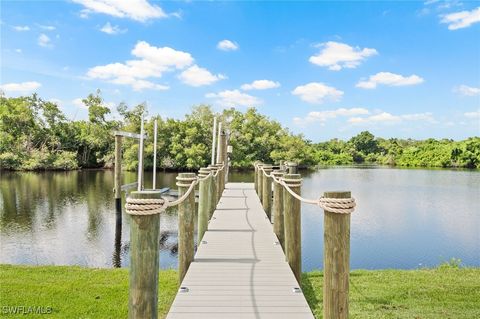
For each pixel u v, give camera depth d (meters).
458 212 17.89
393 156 68.56
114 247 10.71
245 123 45.88
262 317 3.28
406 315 4.82
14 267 7.09
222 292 3.81
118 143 14.39
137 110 41.91
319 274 6.89
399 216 16.83
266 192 8.59
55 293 5.49
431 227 14.56
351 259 10.41
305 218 16.03
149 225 2.64
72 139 41.34
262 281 4.12
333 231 2.60
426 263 10.05
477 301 5.34
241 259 4.91
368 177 37.53
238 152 42.19
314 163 49.06
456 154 58.84
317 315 4.84
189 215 4.78
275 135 46.62
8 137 35.69
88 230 12.62
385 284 6.15
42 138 40.00
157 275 2.71
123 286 5.85
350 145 83.62
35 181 26.95
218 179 9.79
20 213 15.27
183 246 4.75
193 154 37.59
